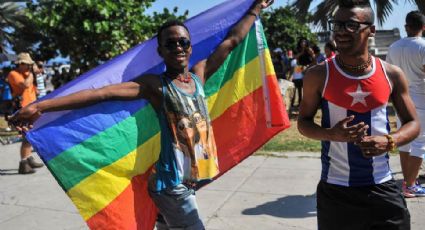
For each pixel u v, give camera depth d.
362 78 2.37
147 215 3.03
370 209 2.42
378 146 2.25
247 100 3.42
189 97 2.76
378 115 2.39
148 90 2.75
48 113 2.79
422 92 4.66
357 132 2.22
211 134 2.86
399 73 2.45
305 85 2.52
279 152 7.20
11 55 20.25
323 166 2.54
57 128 2.81
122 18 8.09
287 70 16.22
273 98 3.42
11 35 24.47
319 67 2.46
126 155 2.97
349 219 2.47
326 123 2.48
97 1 7.66
